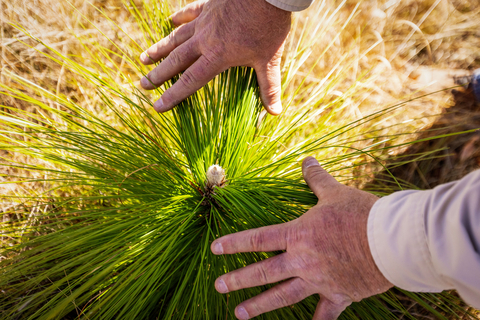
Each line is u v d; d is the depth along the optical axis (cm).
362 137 82
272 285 50
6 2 79
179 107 55
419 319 68
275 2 49
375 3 91
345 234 40
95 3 83
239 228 50
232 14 50
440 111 85
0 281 50
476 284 33
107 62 81
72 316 60
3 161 72
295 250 42
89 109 77
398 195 39
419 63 90
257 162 58
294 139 77
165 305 59
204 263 52
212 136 56
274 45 54
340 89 86
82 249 51
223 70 55
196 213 54
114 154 53
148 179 53
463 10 92
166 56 59
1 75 76
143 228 50
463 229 33
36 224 66
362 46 89
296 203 49
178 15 61
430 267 36
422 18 91
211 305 52
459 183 34
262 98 59
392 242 37
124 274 49
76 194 69
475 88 84
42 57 79
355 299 43
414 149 81
